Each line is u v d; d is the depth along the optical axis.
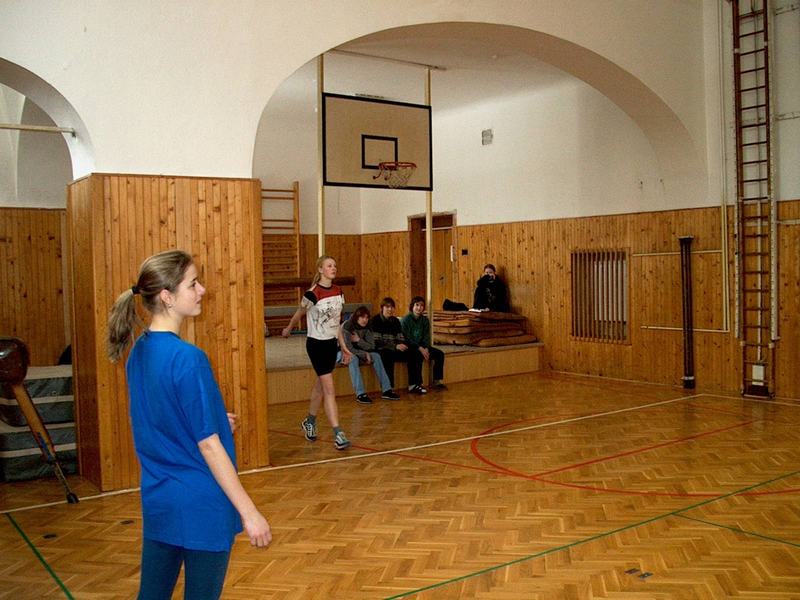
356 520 4.05
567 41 6.75
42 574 3.38
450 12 6.05
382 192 13.27
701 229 8.11
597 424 6.42
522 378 9.17
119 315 1.98
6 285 7.92
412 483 4.75
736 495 4.37
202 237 4.92
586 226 9.33
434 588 3.15
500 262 10.56
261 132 12.77
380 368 7.77
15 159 7.95
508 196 10.41
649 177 8.60
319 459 5.39
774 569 3.29
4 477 4.95
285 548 3.65
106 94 4.65
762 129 7.61
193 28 4.93
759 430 6.05
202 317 4.92
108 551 3.65
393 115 7.83
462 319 9.39
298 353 9.04
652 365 8.62
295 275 13.11
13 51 4.36
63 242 8.19
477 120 10.87
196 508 1.87
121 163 4.70
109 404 4.63
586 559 3.45
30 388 5.12
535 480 4.77
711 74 7.96
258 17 5.17
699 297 8.16
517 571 3.32
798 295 7.38
